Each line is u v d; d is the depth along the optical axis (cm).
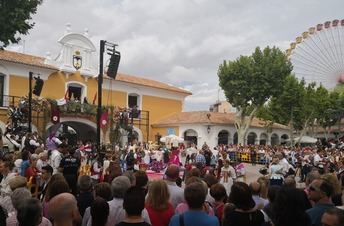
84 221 500
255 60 3794
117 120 3419
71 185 700
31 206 400
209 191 603
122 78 3794
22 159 1041
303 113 4616
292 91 4422
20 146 2120
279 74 3756
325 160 2053
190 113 4084
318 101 4638
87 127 3459
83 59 3462
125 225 402
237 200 435
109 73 1479
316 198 475
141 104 3922
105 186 575
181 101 4353
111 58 1470
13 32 1465
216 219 421
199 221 414
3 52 3056
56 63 3284
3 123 2820
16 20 1427
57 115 2989
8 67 2914
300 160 2252
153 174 2089
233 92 3822
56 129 3073
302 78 4634
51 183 562
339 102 4897
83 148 1862
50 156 1184
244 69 3738
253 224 423
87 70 3469
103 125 3312
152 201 502
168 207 504
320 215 457
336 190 567
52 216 388
